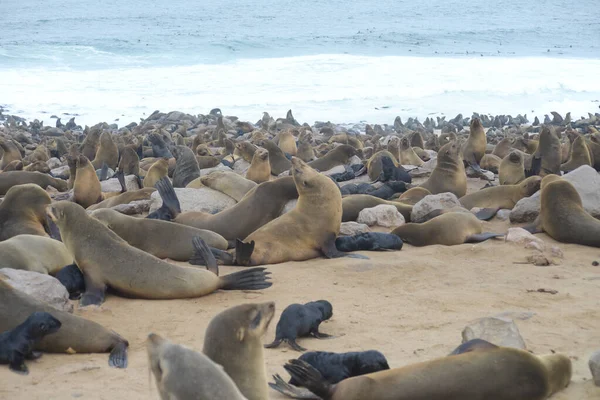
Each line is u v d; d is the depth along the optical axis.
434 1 163.88
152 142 26.39
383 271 12.30
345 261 12.92
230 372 5.64
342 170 22.20
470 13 144.00
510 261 13.12
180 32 101.25
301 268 12.61
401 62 74.19
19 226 13.82
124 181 19.25
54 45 82.25
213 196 17.00
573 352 8.61
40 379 7.76
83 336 8.67
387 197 18.11
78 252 10.91
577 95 60.22
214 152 29.72
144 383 7.59
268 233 13.24
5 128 41.19
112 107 51.78
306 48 85.50
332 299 10.82
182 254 13.20
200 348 8.59
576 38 108.88
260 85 59.97
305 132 32.38
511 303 10.69
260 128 42.09
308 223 13.41
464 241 14.31
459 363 6.62
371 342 8.96
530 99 58.28
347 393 6.48
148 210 17.03
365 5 153.75
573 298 10.96
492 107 55.22
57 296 9.80
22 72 63.78
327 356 7.61
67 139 37.72
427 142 31.77
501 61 77.88
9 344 8.14
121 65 69.19
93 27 109.06
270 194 15.05
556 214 14.74
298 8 146.38
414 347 8.73
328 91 58.12
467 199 17.72
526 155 23.39
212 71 66.06
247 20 123.94
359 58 77.06
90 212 13.30
